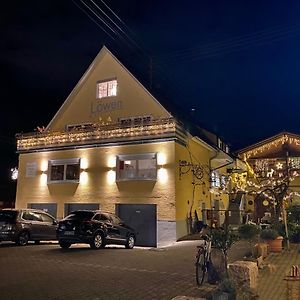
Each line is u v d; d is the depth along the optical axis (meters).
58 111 27.19
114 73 25.86
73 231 16.45
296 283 7.30
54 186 25.27
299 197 28.36
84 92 26.83
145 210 22.00
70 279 9.88
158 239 21.02
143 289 8.73
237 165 30.89
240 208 30.41
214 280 9.27
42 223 19.38
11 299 7.77
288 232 16.27
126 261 13.15
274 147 32.78
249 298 7.30
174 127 21.64
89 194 23.81
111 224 17.91
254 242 12.84
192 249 16.64
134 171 22.69
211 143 28.28
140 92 24.69
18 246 17.95
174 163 21.45
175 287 8.95
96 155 24.06
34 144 26.44
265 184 30.98
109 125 23.66
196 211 23.81
